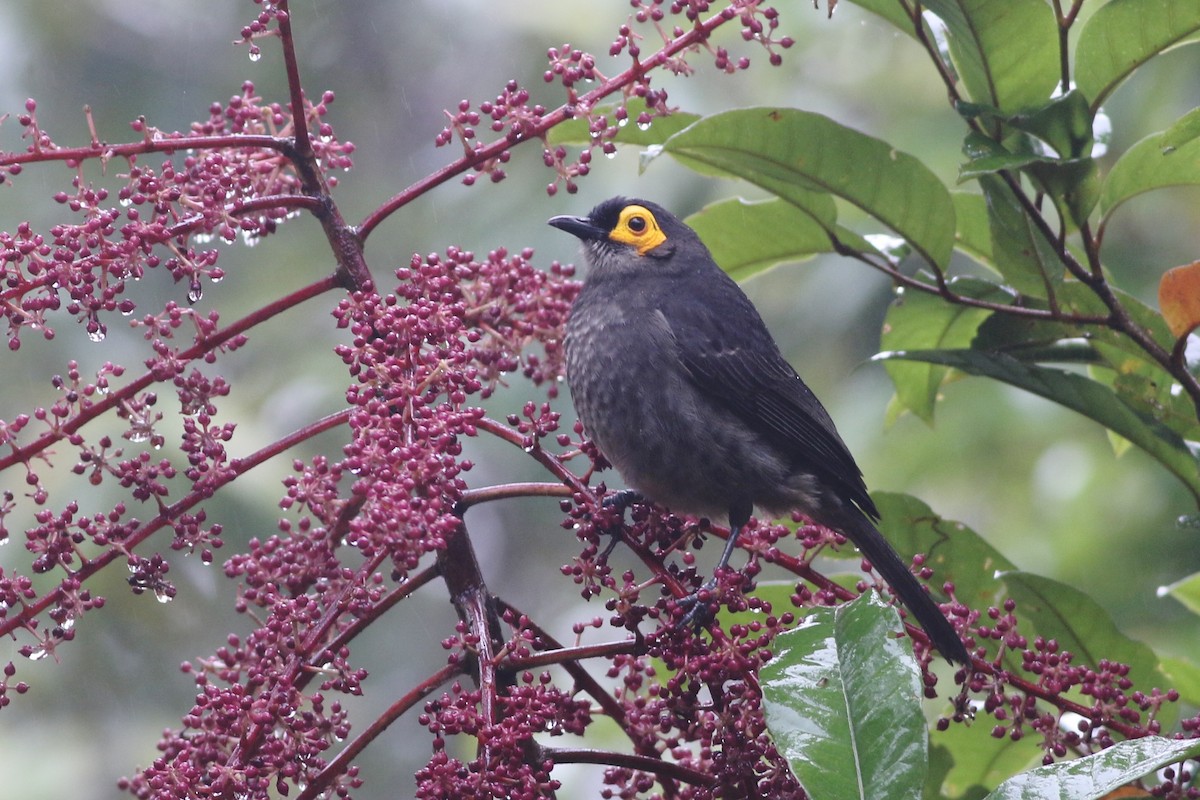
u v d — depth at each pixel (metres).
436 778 5.00
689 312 8.67
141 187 5.68
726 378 8.52
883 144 7.05
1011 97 6.70
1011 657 7.21
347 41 20.00
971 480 16.03
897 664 4.80
